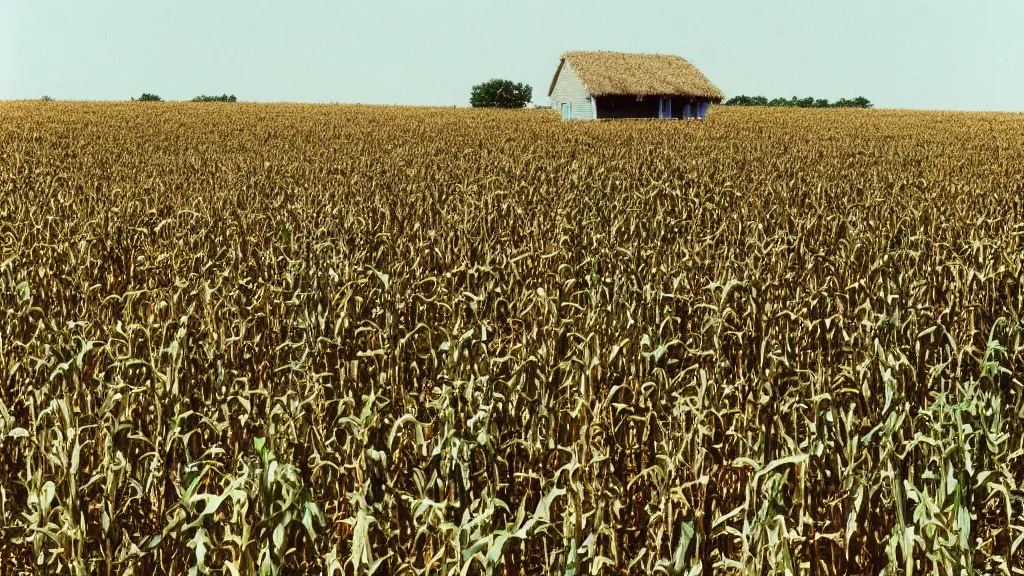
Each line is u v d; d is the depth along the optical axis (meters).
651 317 7.87
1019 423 5.34
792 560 3.90
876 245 11.59
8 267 8.80
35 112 54.62
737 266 9.94
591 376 5.95
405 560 4.47
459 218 13.73
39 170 21.62
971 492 4.29
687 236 12.23
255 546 3.90
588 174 21.91
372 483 4.60
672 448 4.80
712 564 4.21
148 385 5.67
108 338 7.11
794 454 4.40
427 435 5.38
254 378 6.78
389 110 68.88
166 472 4.81
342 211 14.18
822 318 8.00
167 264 10.38
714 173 22.36
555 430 5.25
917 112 78.06
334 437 4.87
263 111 61.31
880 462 4.50
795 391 5.53
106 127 41.88
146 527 4.75
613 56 65.81
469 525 3.85
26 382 6.14
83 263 9.85
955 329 8.19
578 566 3.82
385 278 8.25
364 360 6.49
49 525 3.97
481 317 8.37
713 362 6.76
